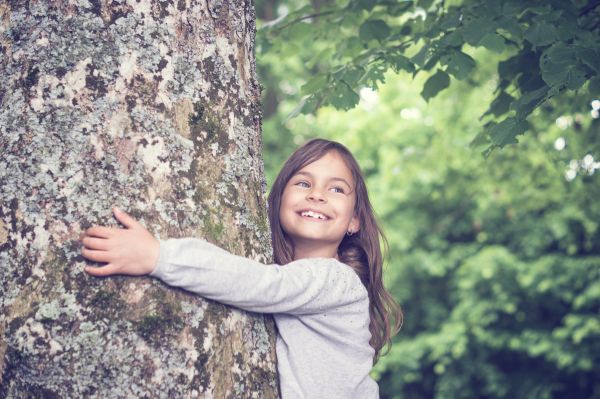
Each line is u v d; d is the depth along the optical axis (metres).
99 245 1.66
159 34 1.80
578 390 10.75
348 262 2.82
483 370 10.89
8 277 1.67
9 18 1.79
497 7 3.22
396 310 2.91
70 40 1.74
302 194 2.59
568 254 10.15
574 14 3.21
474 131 7.14
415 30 3.73
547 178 7.25
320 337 2.20
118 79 1.75
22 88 1.74
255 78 2.08
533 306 10.62
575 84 2.79
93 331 1.64
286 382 2.06
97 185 1.70
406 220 10.97
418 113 9.30
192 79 1.84
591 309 10.00
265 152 12.01
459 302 11.23
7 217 1.69
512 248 10.77
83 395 1.62
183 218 1.78
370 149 9.87
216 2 1.94
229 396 1.78
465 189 9.55
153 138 1.76
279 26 3.94
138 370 1.65
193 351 1.73
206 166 1.84
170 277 1.71
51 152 1.70
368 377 2.33
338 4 3.90
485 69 7.03
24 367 1.63
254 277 1.87
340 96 3.34
